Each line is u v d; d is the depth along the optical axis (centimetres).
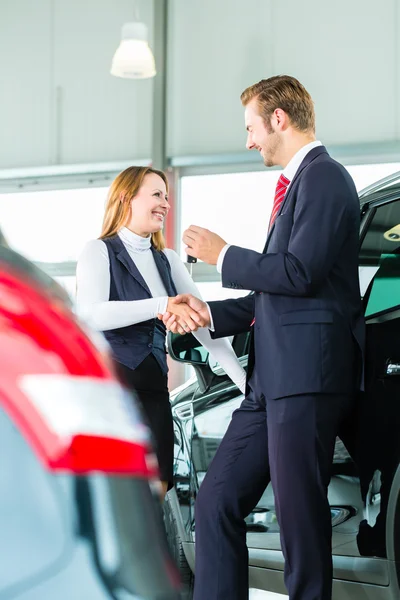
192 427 301
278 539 269
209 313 267
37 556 71
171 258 298
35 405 74
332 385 235
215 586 253
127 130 968
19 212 1010
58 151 994
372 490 240
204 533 257
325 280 239
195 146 941
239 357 315
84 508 73
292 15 898
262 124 260
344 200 238
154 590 74
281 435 237
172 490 304
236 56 923
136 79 966
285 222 246
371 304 252
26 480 72
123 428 77
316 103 886
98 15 980
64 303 82
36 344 76
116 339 272
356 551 245
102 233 290
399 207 259
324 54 884
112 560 73
